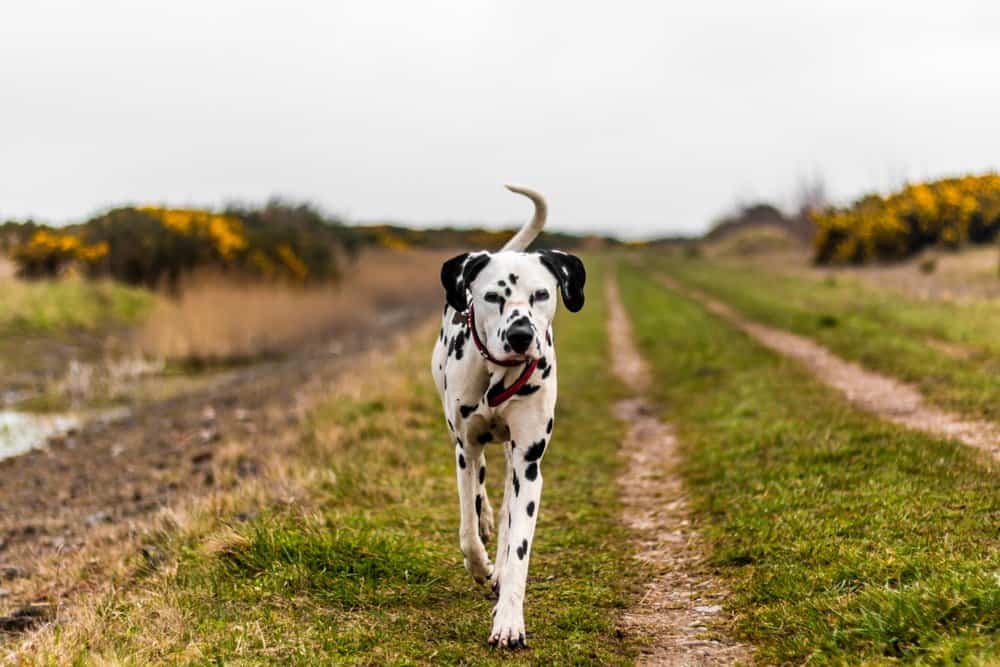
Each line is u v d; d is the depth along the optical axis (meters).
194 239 19.52
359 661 3.71
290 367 13.99
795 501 5.46
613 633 4.14
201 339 14.95
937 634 3.40
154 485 7.32
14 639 4.25
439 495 6.29
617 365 13.11
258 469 7.32
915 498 5.14
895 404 8.09
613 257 56.91
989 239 25.55
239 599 4.34
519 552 3.98
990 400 7.64
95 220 19.64
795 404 8.18
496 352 3.86
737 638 4.01
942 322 12.62
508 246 4.85
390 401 9.03
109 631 3.92
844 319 14.02
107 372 13.22
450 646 3.88
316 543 4.77
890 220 27.02
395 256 32.22
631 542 5.49
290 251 21.94
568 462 7.48
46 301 16.06
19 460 8.62
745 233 54.16
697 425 8.43
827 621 3.80
